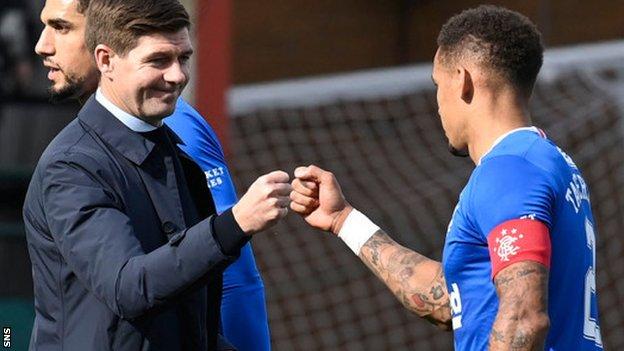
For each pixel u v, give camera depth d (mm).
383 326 26859
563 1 29984
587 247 8312
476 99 8438
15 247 20188
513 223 7836
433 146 28016
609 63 24672
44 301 8328
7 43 20969
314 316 26500
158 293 7699
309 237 26906
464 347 8258
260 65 30672
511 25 8445
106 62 8320
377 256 9789
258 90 25172
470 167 27828
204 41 17953
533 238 7793
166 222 8328
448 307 9406
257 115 27156
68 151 8172
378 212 27234
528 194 7918
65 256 7941
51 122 21125
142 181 8344
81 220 7891
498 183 7980
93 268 7797
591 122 25828
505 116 8406
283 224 26875
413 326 26875
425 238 27109
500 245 7824
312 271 26734
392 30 31688
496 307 8062
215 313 8789
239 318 10484
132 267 7703
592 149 25984
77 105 21297
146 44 8156
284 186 7816
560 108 25906
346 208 10008
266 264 26625
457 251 8227
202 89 18000
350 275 26984
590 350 8250
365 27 31500
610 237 26672
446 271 8375
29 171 20875
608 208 26656
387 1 31688
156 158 8445
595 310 8398
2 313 18312
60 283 8180
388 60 31641
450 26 8617
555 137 25750
